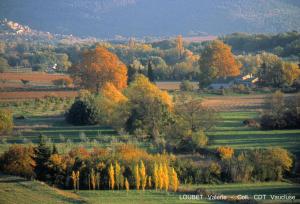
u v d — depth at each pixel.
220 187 152.88
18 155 161.38
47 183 156.50
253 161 163.62
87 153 166.25
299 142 193.88
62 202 136.88
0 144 198.62
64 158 161.00
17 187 147.38
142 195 144.00
